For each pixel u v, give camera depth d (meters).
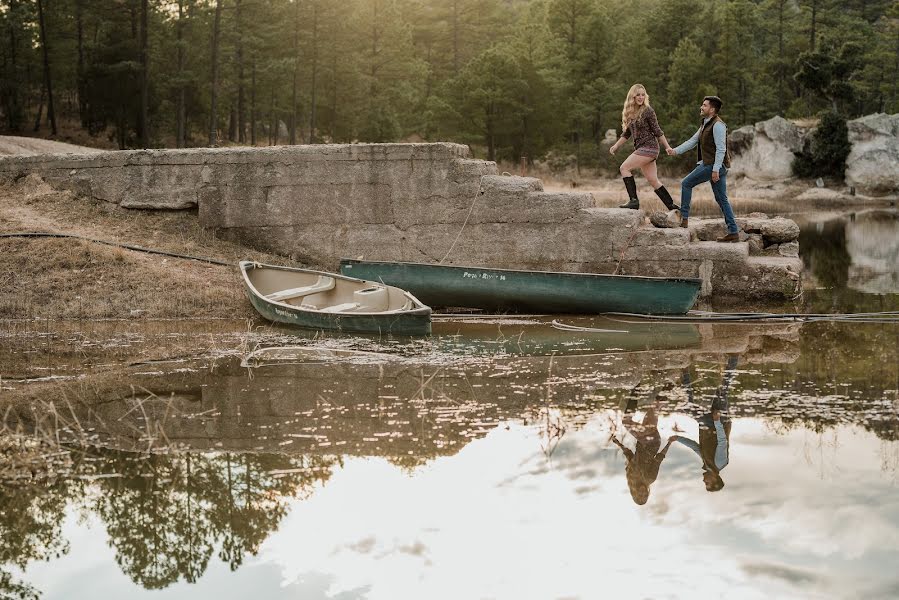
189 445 6.13
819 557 4.14
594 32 76.88
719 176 12.41
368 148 12.89
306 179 13.11
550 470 5.43
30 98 56.38
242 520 4.90
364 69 67.50
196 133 59.41
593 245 12.41
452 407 6.89
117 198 13.69
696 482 5.16
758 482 5.14
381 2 68.56
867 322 10.42
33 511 5.12
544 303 11.12
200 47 52.81
